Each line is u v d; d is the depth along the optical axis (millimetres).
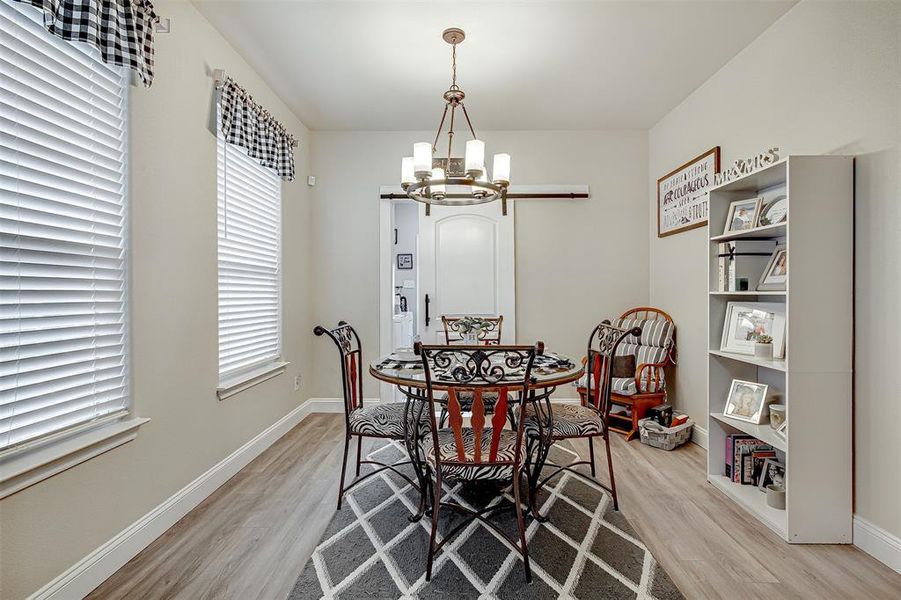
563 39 2611
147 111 1934
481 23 2451
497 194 2582
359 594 1609
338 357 4141
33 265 1457
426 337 4133
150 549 1886
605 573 1727
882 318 1836
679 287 3564
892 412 1789
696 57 2824
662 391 3402
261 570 1746
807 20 2227
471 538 1977
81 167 1628
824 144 2135
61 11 1457
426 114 3738
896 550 1741
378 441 3297
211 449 2457
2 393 1363
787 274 1961
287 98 3422
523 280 4137
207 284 2430
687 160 3432
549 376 1978
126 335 1828
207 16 2387
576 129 4074
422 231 4164
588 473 2713
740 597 1587
